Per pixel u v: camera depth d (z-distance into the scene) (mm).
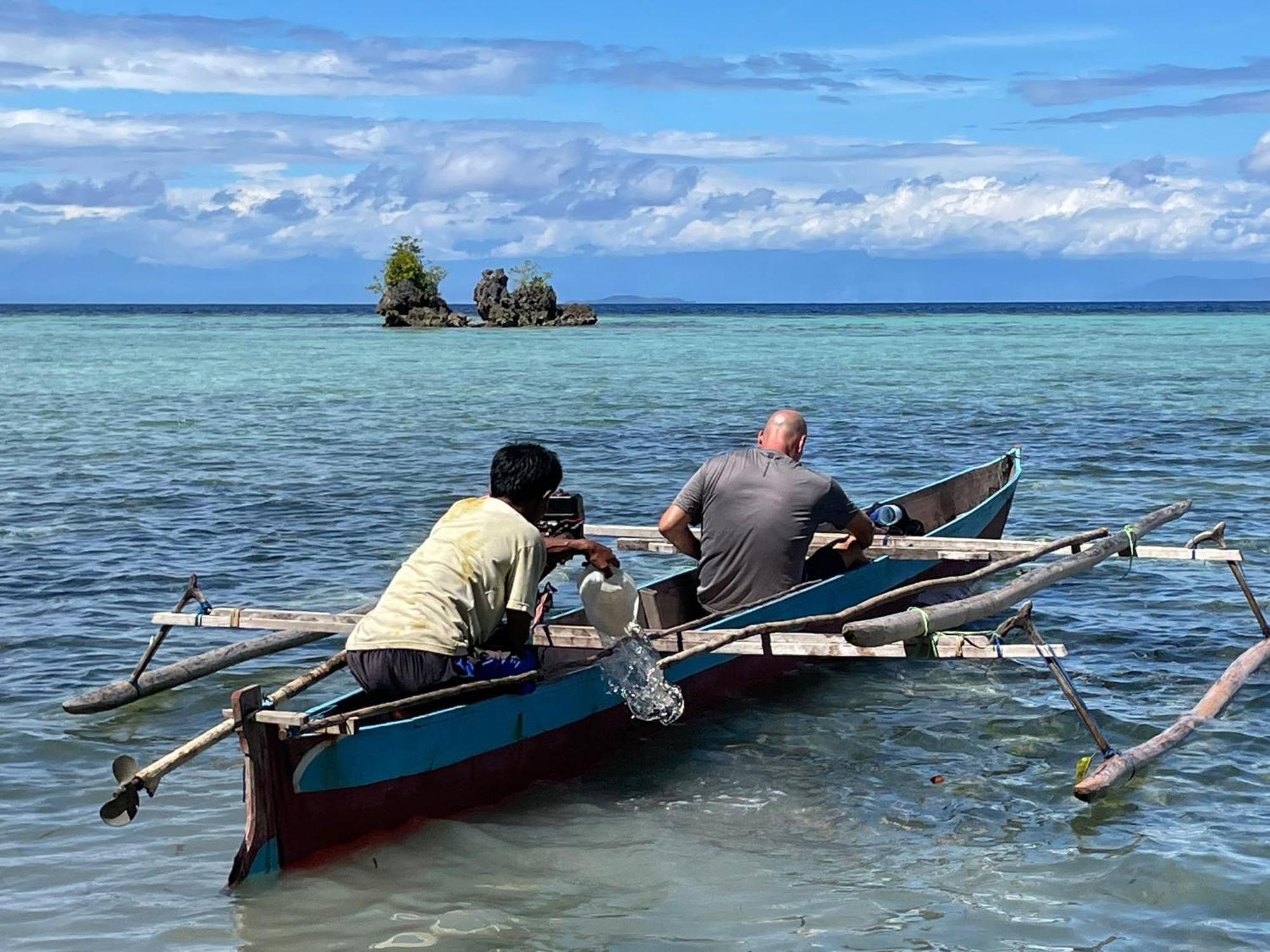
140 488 15992
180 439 21625
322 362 47812
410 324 100188
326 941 4938
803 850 5824
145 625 9539
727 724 7594
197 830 5965
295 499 15195
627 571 11586
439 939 4965
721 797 6496
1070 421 24109
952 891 5363
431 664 5844
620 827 6098
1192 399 28594
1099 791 6156
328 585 10805
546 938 4973
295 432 22891
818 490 7922
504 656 6117
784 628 6812
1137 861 5586
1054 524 13516
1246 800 6281
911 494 11602
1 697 7820
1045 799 6406
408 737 5805
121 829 5957
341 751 5535
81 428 23219
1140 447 19812
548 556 6707
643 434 22562
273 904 5234
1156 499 14953
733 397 30594
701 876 5551
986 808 6301
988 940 4906
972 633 6906
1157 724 7473
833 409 27250
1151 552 9211
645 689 6758
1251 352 51688
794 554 7977
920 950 4836
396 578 6090
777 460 8000
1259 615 9125
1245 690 7961
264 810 5312
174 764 5043
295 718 5305
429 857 5699
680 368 43375
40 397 30734
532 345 63969
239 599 10289
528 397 31109
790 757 7070
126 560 11742
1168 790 6430
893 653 6762
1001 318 129000
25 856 5656
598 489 16266
